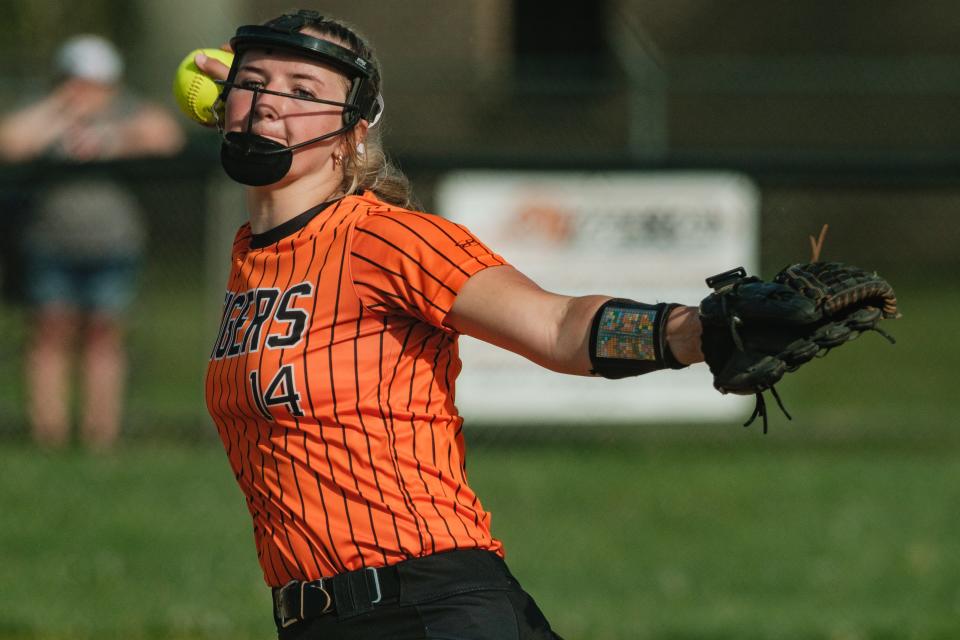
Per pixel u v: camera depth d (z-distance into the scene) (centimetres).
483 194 3609
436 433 1196
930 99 6450
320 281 1175
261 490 1204
